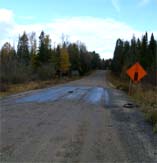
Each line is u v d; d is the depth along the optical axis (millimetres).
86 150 7539
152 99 20562
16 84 37219
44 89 33250
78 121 11961
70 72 112625
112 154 7289
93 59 197500
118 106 18438
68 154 7109
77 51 122812
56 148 7602
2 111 13953
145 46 100750
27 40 100438
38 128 10133
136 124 12039
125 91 37594
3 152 7082
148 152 7656
